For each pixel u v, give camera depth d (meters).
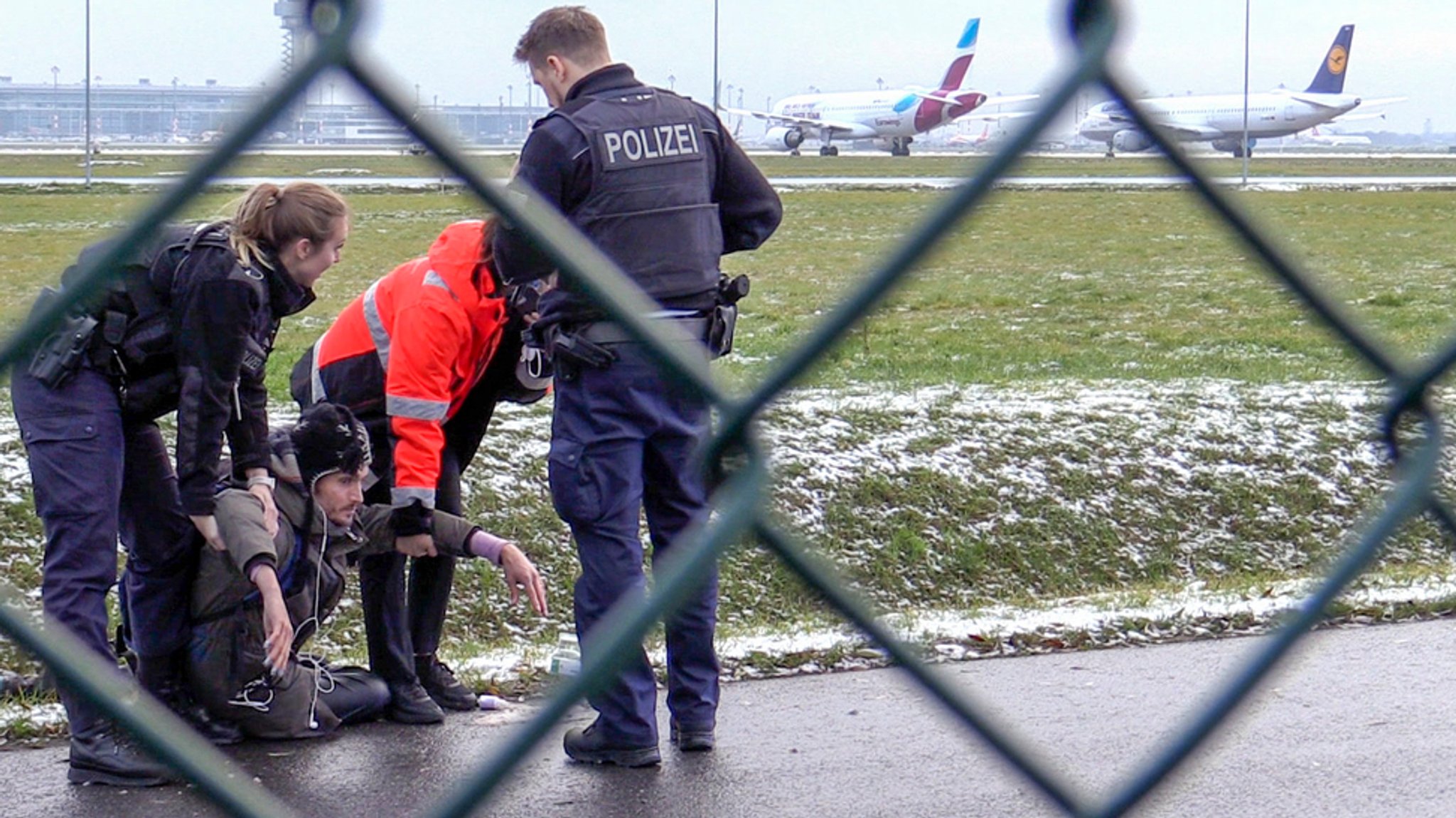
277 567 4.88
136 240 1.43
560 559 8.47
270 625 4.73
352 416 5.00
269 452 4.85
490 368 5.30
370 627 5.43
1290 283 2.16
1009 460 9.90
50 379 4.32
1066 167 63.62
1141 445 10.27
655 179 4.47
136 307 4.36
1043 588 9.17
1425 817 4.66
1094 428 10.35
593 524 4.54
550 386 5.33
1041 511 9.59
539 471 8.97
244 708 5.04
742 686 5.96
